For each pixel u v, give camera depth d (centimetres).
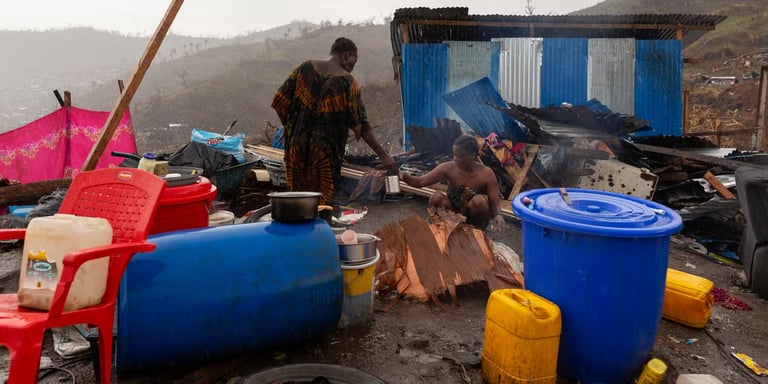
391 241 406
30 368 204
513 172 735
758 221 424
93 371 274
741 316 379
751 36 3850
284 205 294
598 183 689
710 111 2502
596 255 244
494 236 568
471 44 1062
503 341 256
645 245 244
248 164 713
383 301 374
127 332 246
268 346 283
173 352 258
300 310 278
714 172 851
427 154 822
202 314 256
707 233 599
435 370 284
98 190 263
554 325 248
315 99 454
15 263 456
